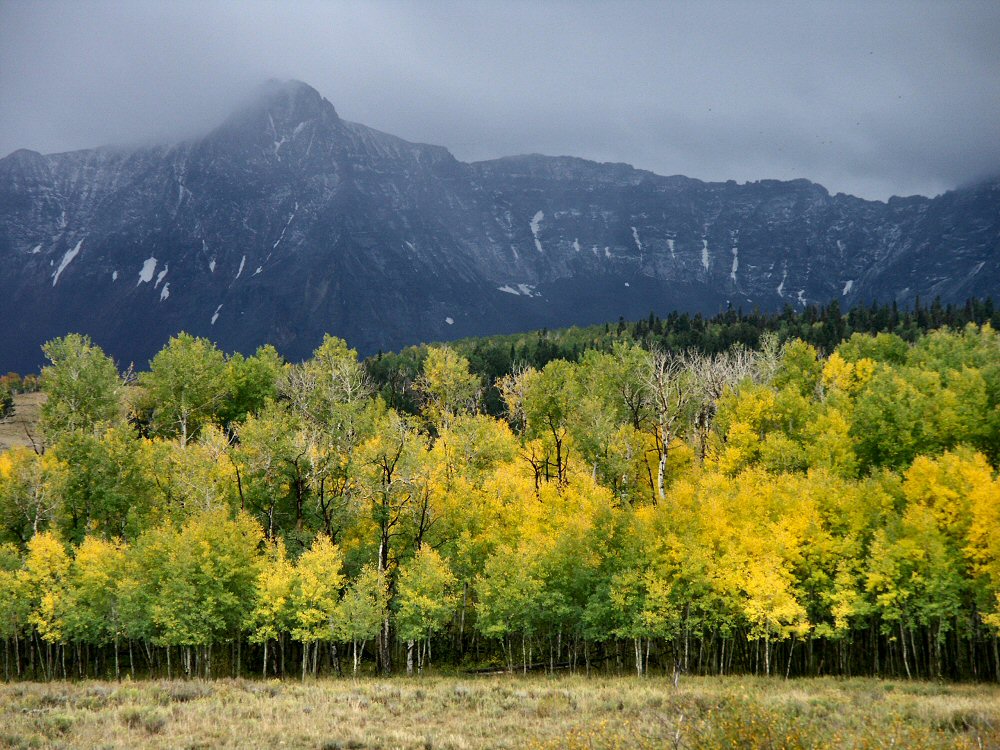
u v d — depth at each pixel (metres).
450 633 57.12
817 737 17.69
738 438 62.06
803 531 46.19
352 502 51.50
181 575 47.69
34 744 23.23
